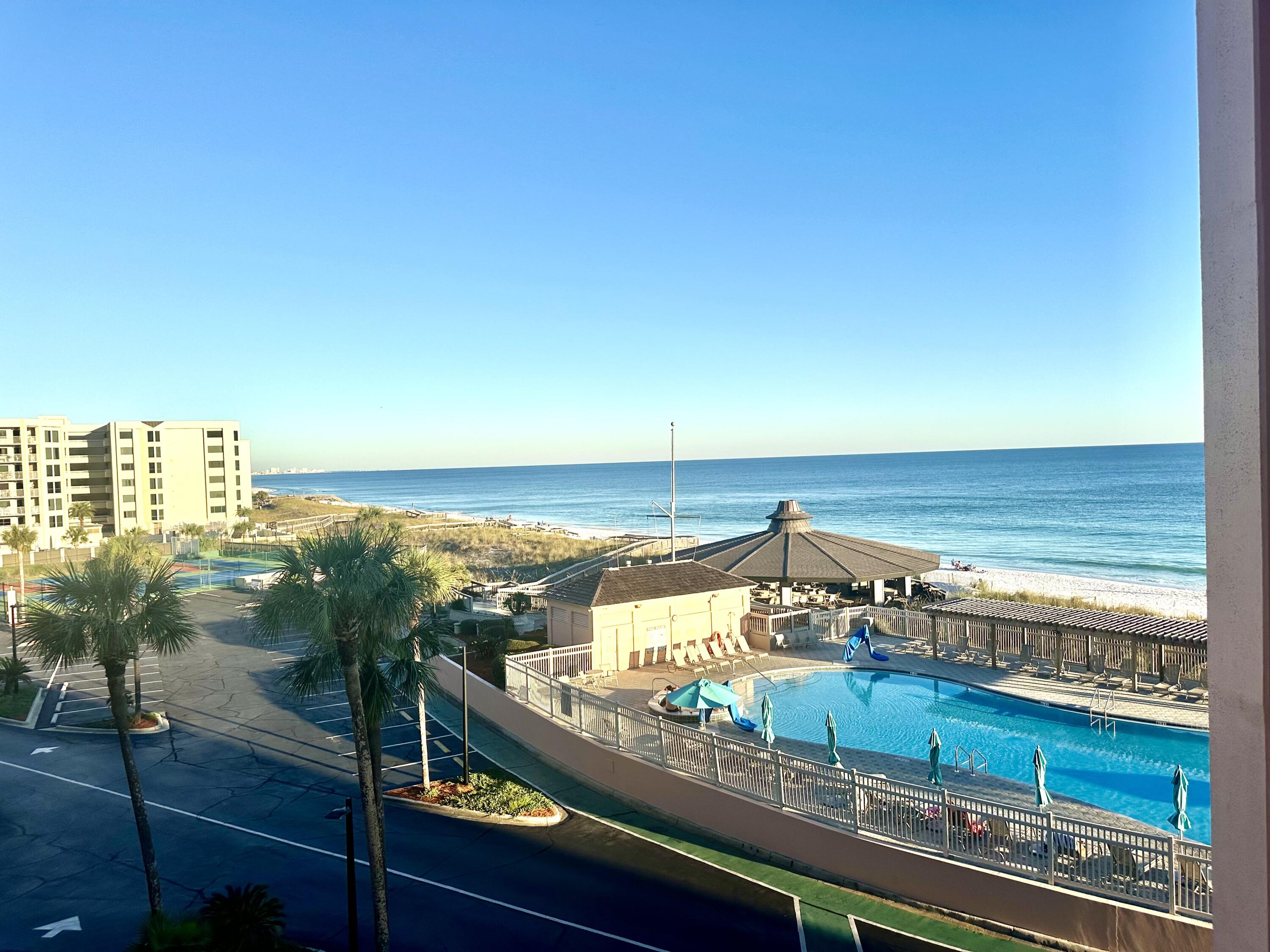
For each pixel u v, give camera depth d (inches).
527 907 620.4
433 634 767.1
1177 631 1024.9
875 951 549.0
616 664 1213.7
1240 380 157.1
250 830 770.2
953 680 1143.6
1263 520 150.5
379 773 647.1
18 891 650.8
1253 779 155.2
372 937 573.3
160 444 4249.5
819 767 679.7
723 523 5644.7
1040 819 566.3
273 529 4303.6
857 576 1512.1
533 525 5462.6
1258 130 150.9
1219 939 166.1
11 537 3105.3
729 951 552.7
